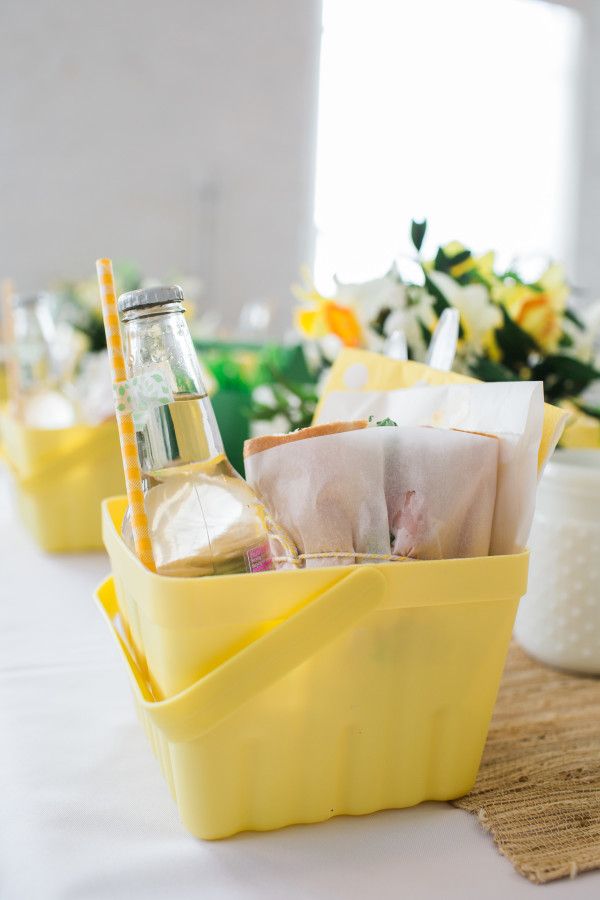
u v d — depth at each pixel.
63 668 0.50
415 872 0.31
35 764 0.38
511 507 0.34
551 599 0.49
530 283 0.62
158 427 0.33
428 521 0.34
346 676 0.32
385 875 0.31
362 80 3.33
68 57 2.66
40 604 0.61
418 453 0.35
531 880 0.30
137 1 2.73
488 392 0.36
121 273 1.21
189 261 2.95
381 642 0.32
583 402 0.66
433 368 0.43
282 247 3.10
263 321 1.54
